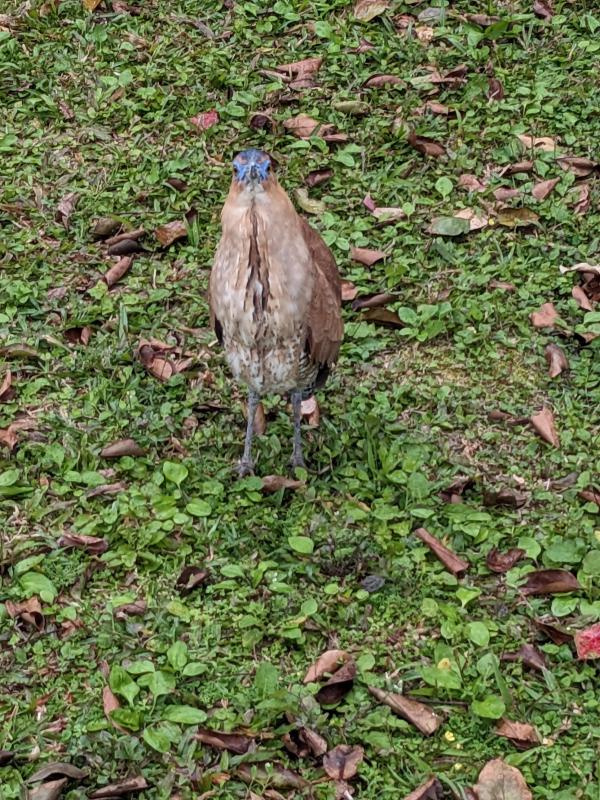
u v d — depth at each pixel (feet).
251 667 8.14
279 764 7.79
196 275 9.89
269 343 8.67
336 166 10.44
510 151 10.43
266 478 8.83
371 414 9.13
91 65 11.11
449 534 8.61
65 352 9.50
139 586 8.45
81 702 8.01
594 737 7.87
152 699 8.02
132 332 9.61
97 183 10.39
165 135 10.66
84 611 8.33
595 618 8.26
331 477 8.90
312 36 11.26
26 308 9.73
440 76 10.90
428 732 7.89
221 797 7.73
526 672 8.11
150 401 9.25
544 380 9.33
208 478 8.90
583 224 10.07
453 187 10.30
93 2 11.44
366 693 8.03
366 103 10.80
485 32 11.12
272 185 8.50
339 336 8.87
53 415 9.16
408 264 9.91
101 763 7.79
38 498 8.75
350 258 9.95
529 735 7.86
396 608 8.32
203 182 10.36
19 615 8.30
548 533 8.61
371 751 7.84
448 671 8.04
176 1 11.52
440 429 9.12
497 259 9.94
